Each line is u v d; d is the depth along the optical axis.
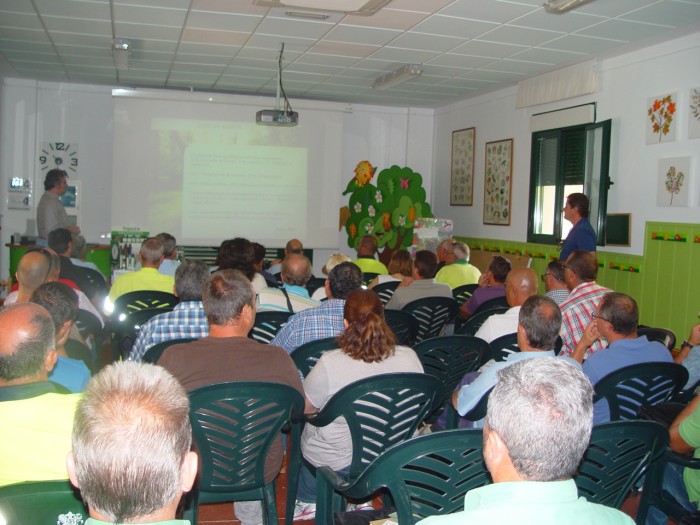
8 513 1.28
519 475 1.04
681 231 5.57
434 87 8.19
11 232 8.49
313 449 2.42
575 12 4.91
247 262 4.07
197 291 2.94
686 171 5.51
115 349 3.92
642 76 6.01
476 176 8.90
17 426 1.48
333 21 5.38
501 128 8.31
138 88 8.81
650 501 2.26
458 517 1.03
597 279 6.57
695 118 5.41
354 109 9.71
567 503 1.02
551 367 1.09
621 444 1.87
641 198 6.04
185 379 2.12
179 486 0.91
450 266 5.65
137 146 8.27
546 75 7.16
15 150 8.45
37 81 8.45
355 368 2.34
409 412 2.30
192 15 5.30
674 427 2.06
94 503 0.86
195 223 8.56
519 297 3.36
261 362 2.19
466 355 3.15
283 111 7.02
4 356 1.52
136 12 5.25
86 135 8.70
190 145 8.47
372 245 6.13
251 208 8.76
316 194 8.99
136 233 8.09
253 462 2.14
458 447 1.72
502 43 5.91
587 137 6.68
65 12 5.31
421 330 4.31
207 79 8.11
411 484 1.75
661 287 5.78
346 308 2.47
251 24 5.53
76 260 4.99
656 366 2.48
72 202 8.70
